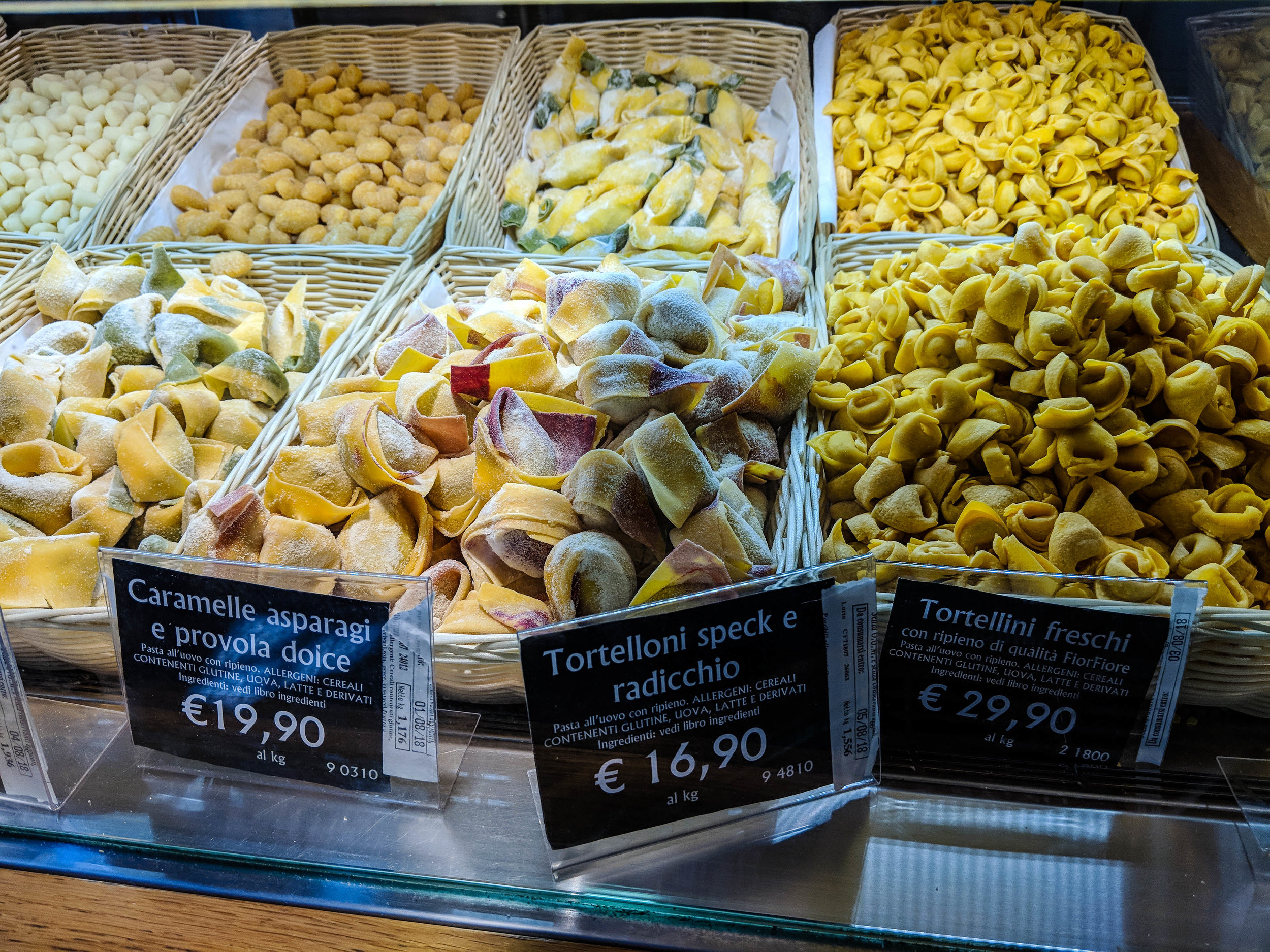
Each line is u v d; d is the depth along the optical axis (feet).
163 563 2.42
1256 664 2.57
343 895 2.42
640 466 2.77
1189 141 5.71
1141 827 2.46
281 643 2.43
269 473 3.25
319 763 2.57
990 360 3.34
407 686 2.40
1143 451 3.06
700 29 6.64
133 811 2.61
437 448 3.35
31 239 5.43
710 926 2.34
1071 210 5.14
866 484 3.29
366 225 6.07
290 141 6.43
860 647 2.36
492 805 2.58
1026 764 2.55
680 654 2.25
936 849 2.44
